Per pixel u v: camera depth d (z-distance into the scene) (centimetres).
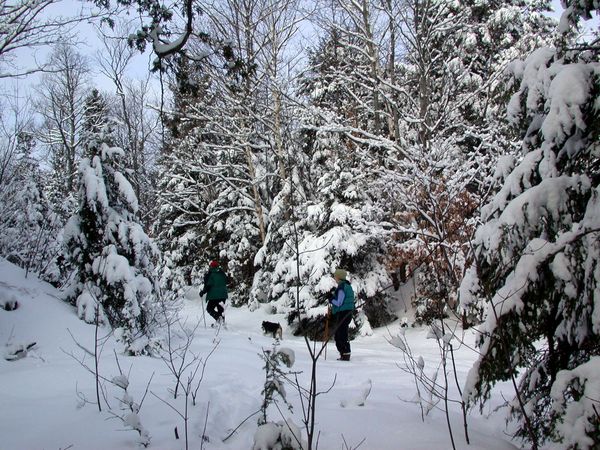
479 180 1156
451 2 1570
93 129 2420
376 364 714
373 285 1254
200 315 1556
